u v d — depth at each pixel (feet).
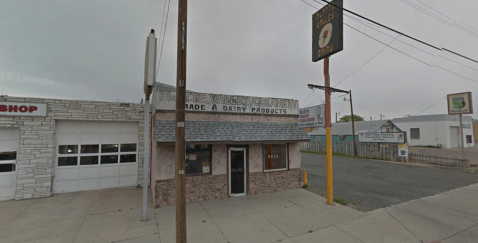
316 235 16.98
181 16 15.21
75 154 29.50
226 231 17.60
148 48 20.61
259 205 23.76
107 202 24.85
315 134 108.47
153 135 27.78
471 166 49.44
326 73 25.44
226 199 25.85
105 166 30.89
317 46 26.25
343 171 44.88
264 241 16.05
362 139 69.31
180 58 14.98
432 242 16.10
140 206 23.53
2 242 15.97
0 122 25.50
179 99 14.69
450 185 32.94
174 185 23.76
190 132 23.36
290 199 25.94
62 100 28.48
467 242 16.19
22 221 19.61
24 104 26.45
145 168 19.89
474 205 23.88
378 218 20.31
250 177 27.73
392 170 45.93
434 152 77.46
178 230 13.99
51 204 24.13
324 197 26.78
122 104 31.65
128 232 17.44
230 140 24.23
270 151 29.58
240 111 27.89
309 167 50.16
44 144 27.25
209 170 26.18
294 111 31.53
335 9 23.52
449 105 52.44
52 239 16.37
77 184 29.40
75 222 19.36
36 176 26.63
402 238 16.60
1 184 25.81
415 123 105.81
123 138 32.07
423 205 23.86
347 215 21.03
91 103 29.99
